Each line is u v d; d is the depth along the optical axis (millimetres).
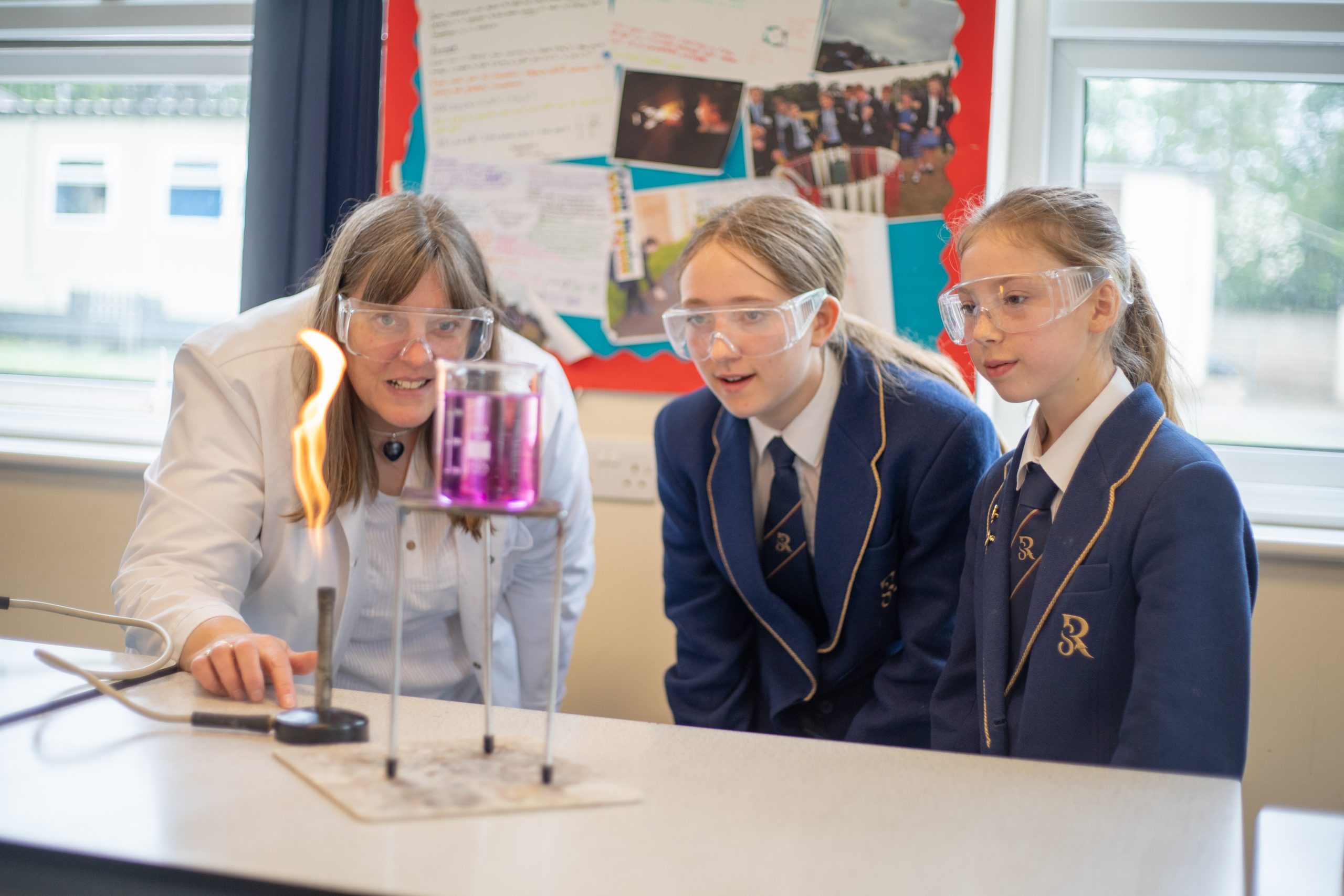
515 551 1438
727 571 1406
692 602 1510
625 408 2078
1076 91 2059
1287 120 2004
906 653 1374
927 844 679
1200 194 2043
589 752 851
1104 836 705
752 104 1991
